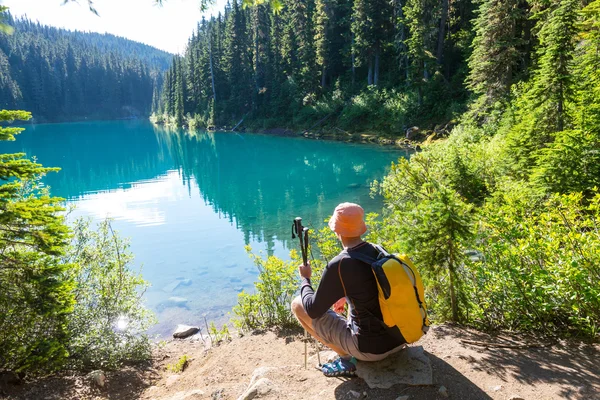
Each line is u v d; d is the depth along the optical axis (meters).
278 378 3.40
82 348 5.38
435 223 4.30
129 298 6.42
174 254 12.49
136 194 23.22
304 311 3.04
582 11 11.20
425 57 37.56
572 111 11.45
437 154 14.66
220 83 77.75
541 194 8.55
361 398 2.81
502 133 18.12
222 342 5.91
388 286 2.46
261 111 65.00
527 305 4.12
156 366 5.71
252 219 16.50
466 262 4.44
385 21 44.78
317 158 33.69
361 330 2.71
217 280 10.23
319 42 53.06
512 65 24.33
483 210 5.27
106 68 158.62
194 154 42.50
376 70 47.44
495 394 2.87
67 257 6.22
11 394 4.20
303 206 18.23
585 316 3.97
